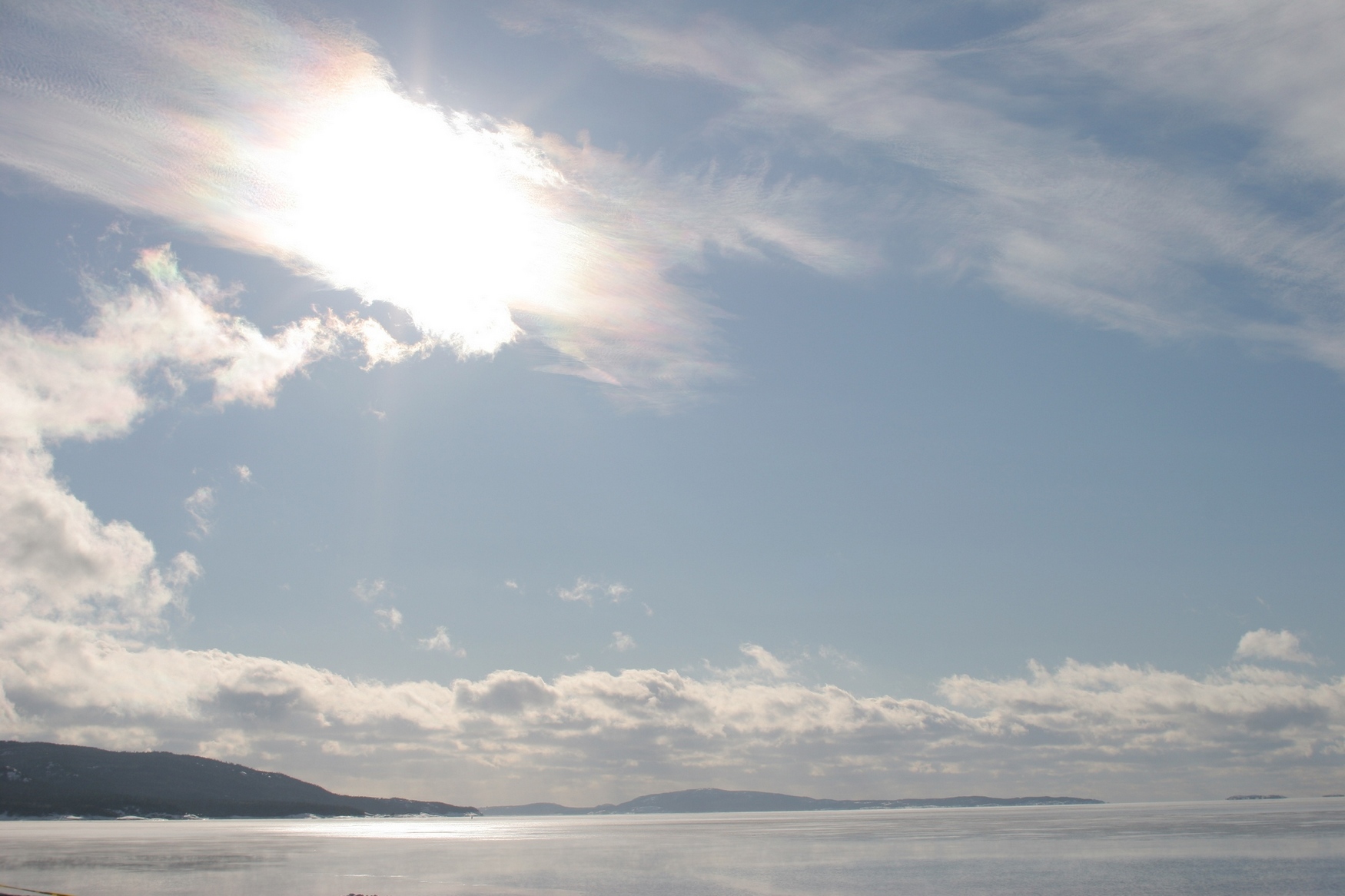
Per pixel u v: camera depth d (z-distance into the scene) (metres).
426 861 134.25
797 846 173.12
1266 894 84.56
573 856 147.38
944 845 167.12
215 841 190.50
